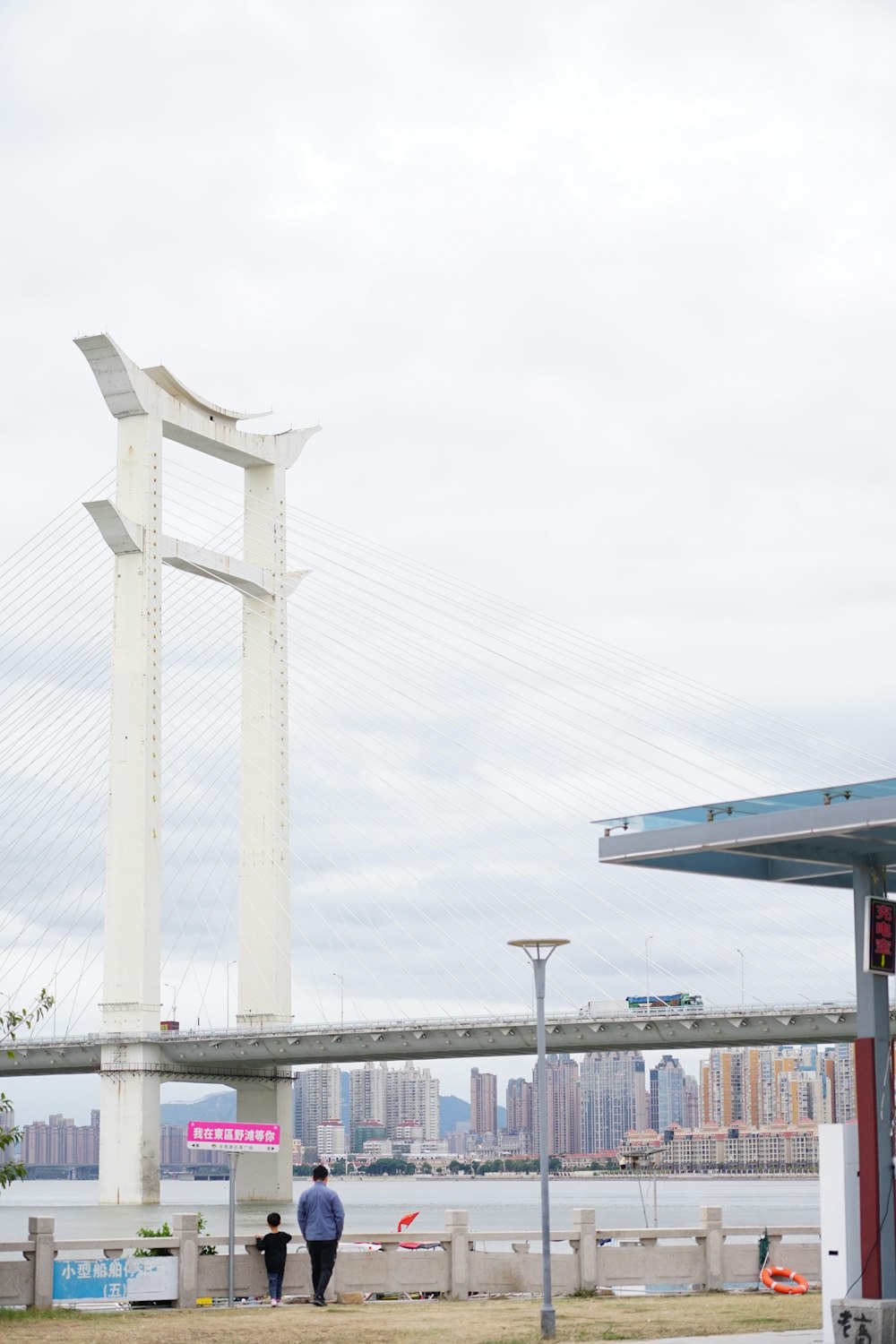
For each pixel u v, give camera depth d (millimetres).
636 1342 24266
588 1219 32062
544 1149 26438
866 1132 22859
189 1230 29812
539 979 27688
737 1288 32969
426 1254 31391
